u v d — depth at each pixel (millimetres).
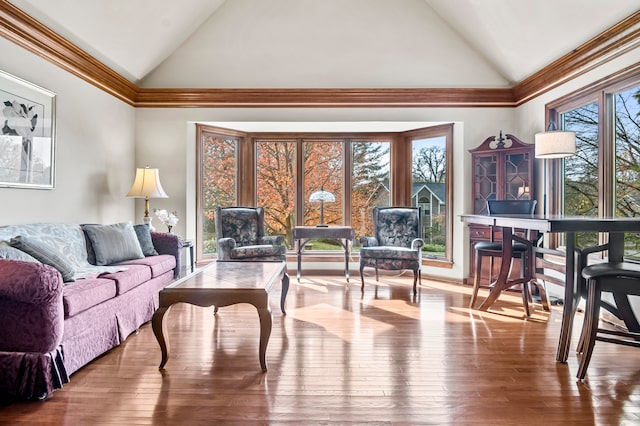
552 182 4066
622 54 3129
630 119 3158
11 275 1895
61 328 2010
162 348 2283
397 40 4691
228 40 4699
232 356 2475
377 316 3344
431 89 4703
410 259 4152
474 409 1837
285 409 1834
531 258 3379
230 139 5430
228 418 1756
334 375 2197
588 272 2199
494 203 3881
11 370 1919
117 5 3416
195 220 4996
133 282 2891
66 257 2848
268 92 4750
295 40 4695
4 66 2781
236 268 3025
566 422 1729
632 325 2479
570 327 2371
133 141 4770
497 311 3510
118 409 1835
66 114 3471
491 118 4805
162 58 4637
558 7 3246
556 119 4074
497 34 4074
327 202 5621
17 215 2926
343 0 4645
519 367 2309
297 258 5191
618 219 2283
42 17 2973
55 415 1785
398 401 1910
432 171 5230
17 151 2898
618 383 2104
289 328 3020
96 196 3959
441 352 2537
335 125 5047
